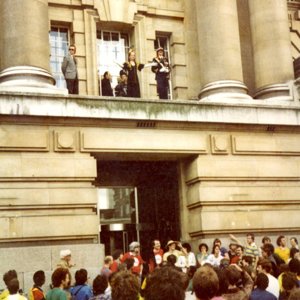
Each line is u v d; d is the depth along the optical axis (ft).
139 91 66.64
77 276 32.73
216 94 64.64
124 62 69.36
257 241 62.59
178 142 61.72
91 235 56.44
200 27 67.82
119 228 67.31
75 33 71.87
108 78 66.90
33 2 59.00
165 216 67.62
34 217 54.49
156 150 60.59
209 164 62.59
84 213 56.75
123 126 59.77
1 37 59.41
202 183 62.23
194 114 61.87
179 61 75.72
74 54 66.08
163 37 77.66
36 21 58.85
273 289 33.65
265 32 69.77
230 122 63.26
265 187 64.28
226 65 65.36
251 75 74.23
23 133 55.42
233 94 64.64
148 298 13.29
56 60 71.92
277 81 68.39
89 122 58.34
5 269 51.90
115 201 67.56
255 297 27.61
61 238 55.16
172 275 13.58
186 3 77.10
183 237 64.13
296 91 67.46
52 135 56.80
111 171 67.56
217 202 61.98
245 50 74.79
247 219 62.64
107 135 58.90
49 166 55.93
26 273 52.60
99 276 28.22
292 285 26.99
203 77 66.85
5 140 54.60
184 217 64.39
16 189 54.29
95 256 55.42
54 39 72.43
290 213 64.75
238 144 63.87
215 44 65.82
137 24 75.00
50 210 55.47
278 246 57.21
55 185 56.08
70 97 57.16
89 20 72.64
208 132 63.36
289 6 86.02
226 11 66.69
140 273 51.42
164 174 68.49
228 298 24.77
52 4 71.51
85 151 57.72
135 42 74.74
